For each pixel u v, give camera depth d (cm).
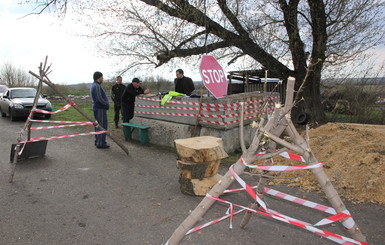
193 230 243
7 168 555
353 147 516
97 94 679
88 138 840
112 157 637
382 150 502
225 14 920
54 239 311
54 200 411
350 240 201
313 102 977
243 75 1249
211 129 643
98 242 306
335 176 447
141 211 377
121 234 321
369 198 392
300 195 416
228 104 619
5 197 420
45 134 915
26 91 1395
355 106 970
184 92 830
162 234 320
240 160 208
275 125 213
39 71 516
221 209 382
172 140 721
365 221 340
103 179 499
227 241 304
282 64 1005
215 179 442
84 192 441
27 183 477
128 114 850
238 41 950
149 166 574
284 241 304
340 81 1010
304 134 648
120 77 984
